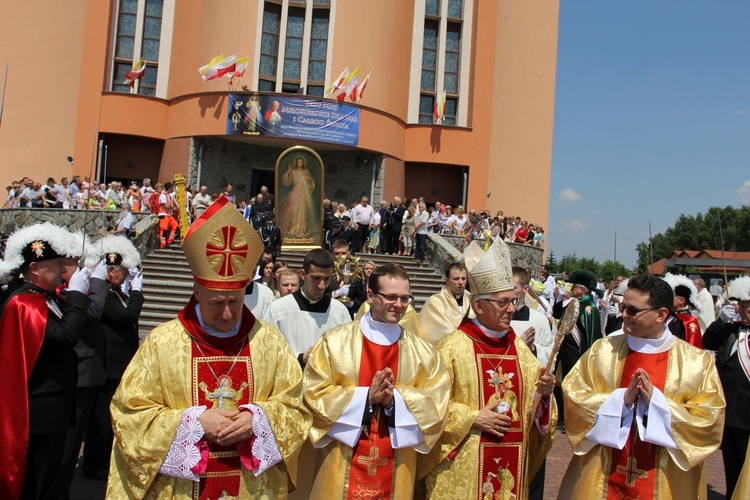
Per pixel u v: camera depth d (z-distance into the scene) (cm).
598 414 421
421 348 430
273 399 368
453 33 2967
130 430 343
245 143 2689
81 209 1897
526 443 442
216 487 350
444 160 2839
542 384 430
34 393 437
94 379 557
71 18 2770
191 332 364
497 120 3084
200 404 356
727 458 563
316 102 2528
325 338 429
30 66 2803
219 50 2609
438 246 1934
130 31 2727
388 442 403
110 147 2662
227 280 355
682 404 423
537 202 3216
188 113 2583
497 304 440
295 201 1858
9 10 2834
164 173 2642
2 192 2772
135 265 634
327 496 401
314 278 545
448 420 422
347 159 2773
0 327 430
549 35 3275
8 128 2798
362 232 2098
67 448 515
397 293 412
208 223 351
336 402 398
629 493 416
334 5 2691
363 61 2689
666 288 430
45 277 451
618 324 766
